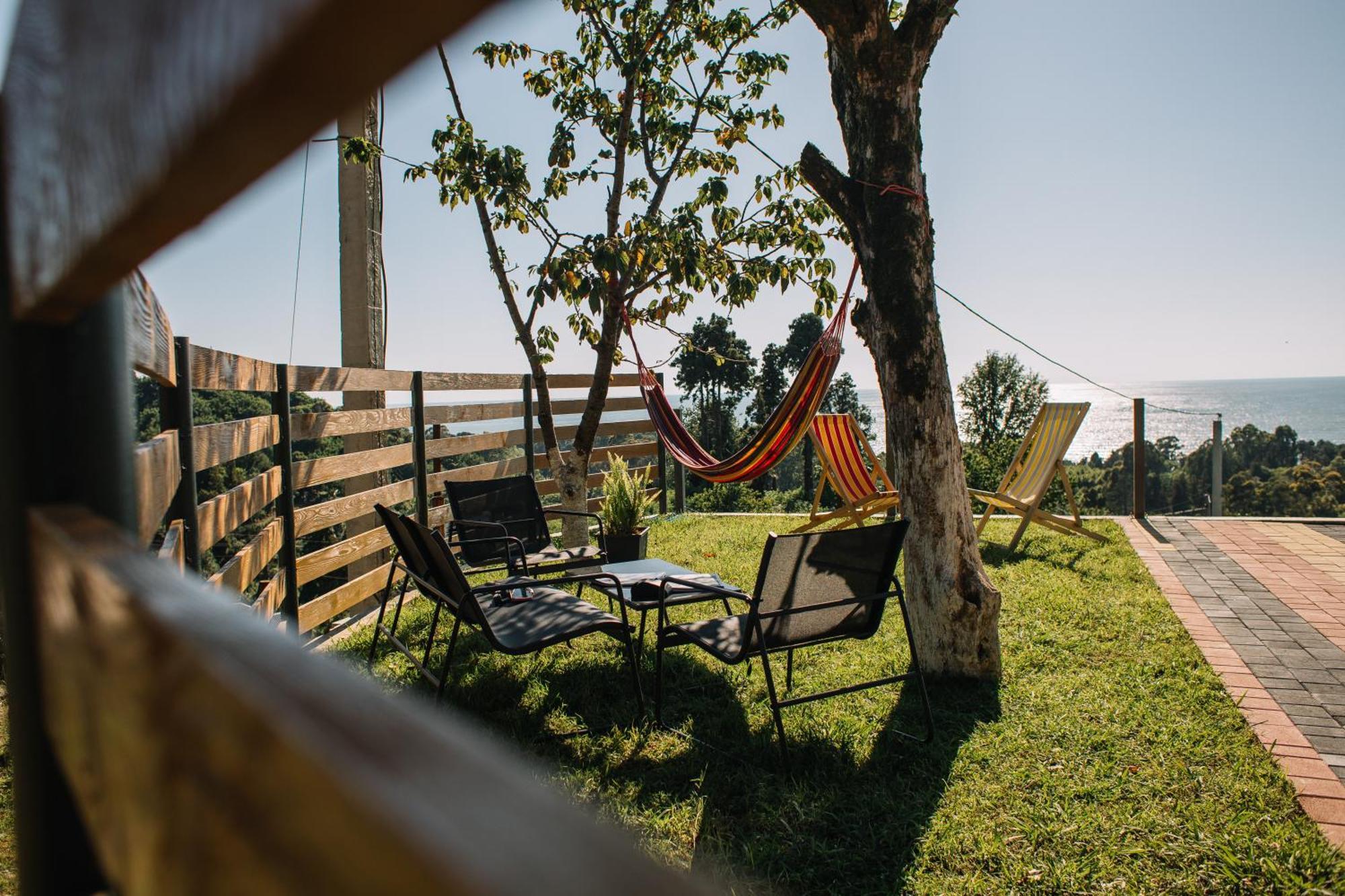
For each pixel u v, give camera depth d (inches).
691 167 272.1
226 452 149.5
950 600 161.8
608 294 229.0
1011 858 105.0
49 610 19.9
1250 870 99.4
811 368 229.6
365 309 277.3
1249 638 190.1
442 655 185.0
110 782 14.1
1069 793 119.9
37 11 18.9
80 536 18.4
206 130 8.0
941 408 161.3
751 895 98.5
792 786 124.9
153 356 41.9
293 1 5.3
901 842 109.7
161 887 10.9
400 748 6.0
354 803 5.3
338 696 7.6
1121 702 151.0
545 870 4.1
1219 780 121.4
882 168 158.9
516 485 254.4
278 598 180.1
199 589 13.2
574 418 398.6
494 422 333.7
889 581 147.6
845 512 326.6
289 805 6.8
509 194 238.2
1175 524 351.3
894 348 161.2
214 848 9.0
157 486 40.1
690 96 271.3
